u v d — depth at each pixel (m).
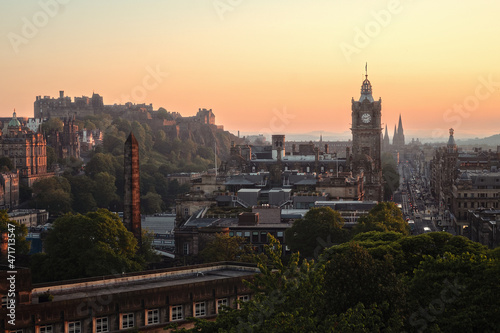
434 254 153.25
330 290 106.69
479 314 108.88
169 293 139.50
